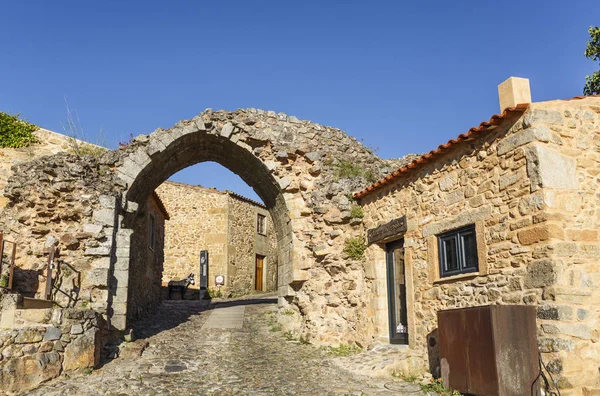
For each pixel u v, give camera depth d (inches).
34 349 286.7
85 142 462.3
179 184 949.8
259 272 1012.5
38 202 379.2
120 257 397.1
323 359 357.4
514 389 216.8
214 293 867.4
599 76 460.1
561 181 238.1
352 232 420.2
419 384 279.1
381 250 386.0
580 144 247.9
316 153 454.6
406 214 347.6
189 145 470.6
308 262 441.4
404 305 359.9
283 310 476.1
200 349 386.9
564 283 224.1
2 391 265.7
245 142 457.7
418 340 319.6
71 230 382.6
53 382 288.2
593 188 243.9
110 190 403.5
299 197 456.8
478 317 231.1
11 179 382.9
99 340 333.7
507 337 221.8
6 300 296.7
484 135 276.2
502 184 259.0
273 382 293.0
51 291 364.2
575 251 229.9
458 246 292.0
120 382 291.1
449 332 253.4
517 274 243.1
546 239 229.5
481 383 225.6
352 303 406.0
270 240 1057.5
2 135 445.4
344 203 419.8
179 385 286.4
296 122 469.7
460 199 291.7
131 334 393.4
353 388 276.5
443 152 306.2
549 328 220.8
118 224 403.2
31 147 449.7
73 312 313.4
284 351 385.7
